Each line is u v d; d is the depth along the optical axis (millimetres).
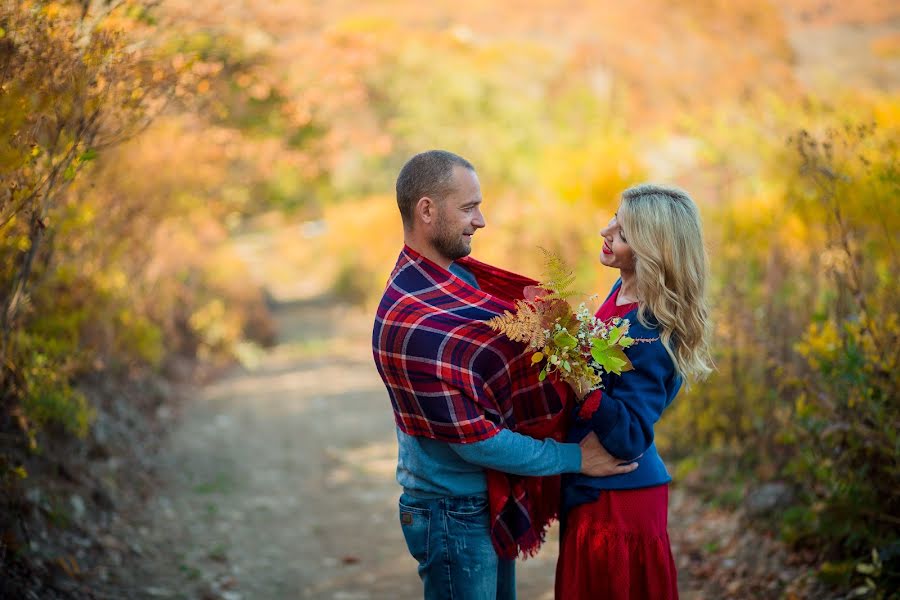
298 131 13703
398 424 3131
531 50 21016
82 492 5719
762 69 14070
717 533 5230
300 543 5855
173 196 9422
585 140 14781
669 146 12070
